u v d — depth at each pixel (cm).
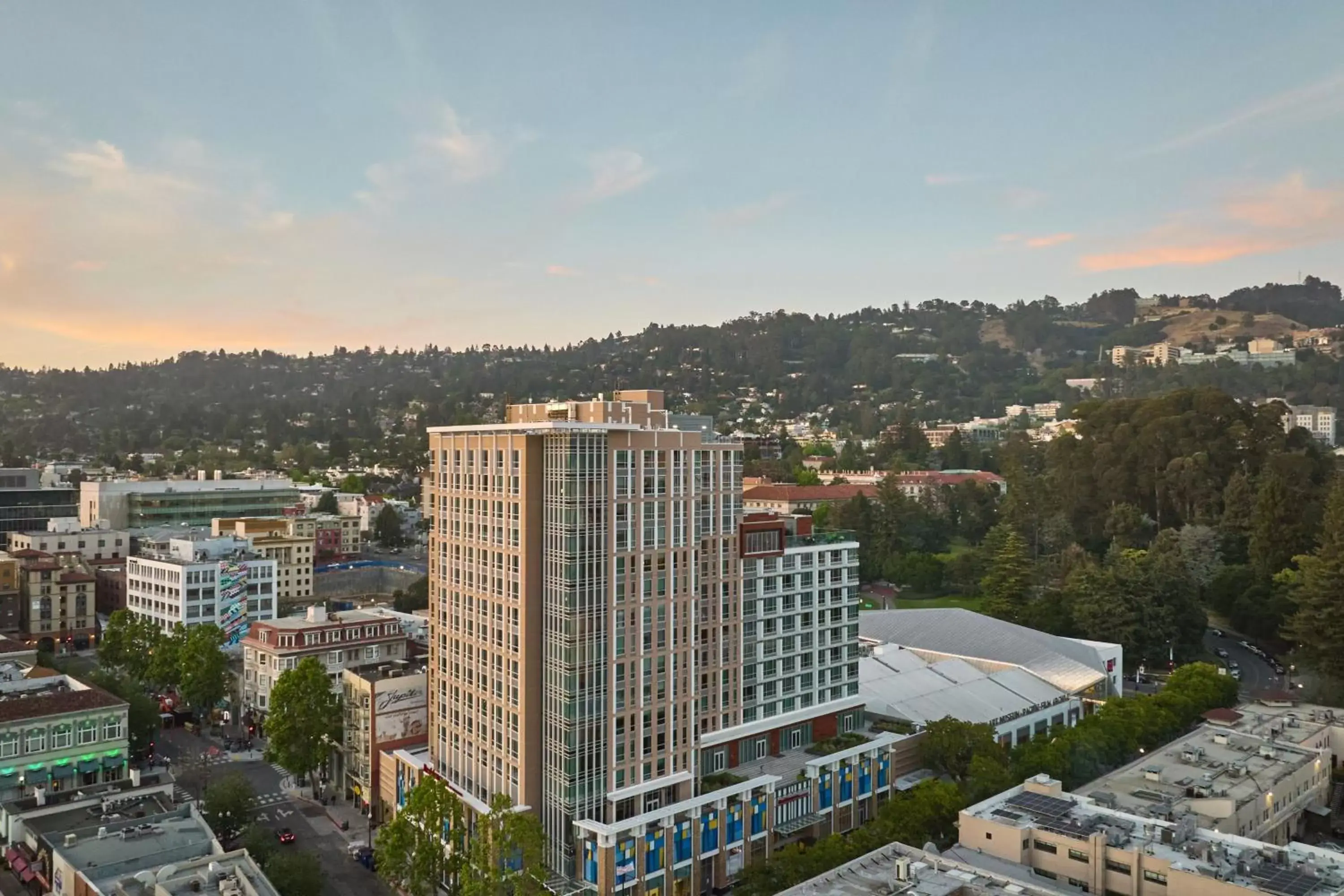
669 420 12950
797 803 13212
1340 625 19950
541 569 11725
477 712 12662
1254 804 11500
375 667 15488
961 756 14212
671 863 11669
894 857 9544
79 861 9600
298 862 10562
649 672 12144
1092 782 12569
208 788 12688
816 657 14938
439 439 13525
